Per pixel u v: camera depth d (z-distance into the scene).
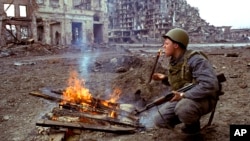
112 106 4.61
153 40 69.62
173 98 3.07
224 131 3.72
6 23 35.31
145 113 4.59
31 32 40.00
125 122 3.95
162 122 3.42
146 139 3.53
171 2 76.19
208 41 65.50
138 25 78.00
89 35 49.62
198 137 3.52
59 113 3.96
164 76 3.68
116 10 83.12
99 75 9.43
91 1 52.56
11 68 12.92
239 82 7.30
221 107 4.97
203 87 2.95
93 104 4.43
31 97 6.11
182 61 3.21
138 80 5.80
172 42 3.20
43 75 9.96
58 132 3.65
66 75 9.82
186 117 3.09
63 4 44.81
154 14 74.81
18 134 3.88
